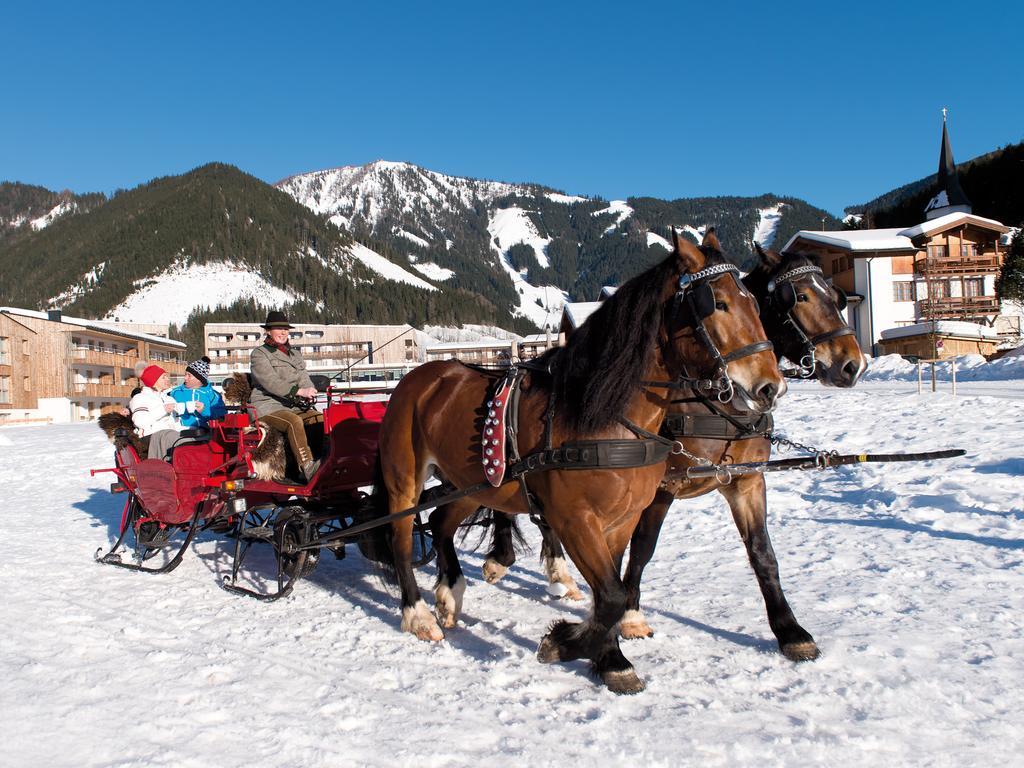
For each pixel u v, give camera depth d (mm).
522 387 4668
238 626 5457
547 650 4543
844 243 40406
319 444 7047
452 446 5078
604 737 3609
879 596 5406
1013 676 4066
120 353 59969
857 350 5094
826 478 10070
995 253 39375
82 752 3527
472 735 3666
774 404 3881
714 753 3441
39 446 24250
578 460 4160
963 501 7891
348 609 5898
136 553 7809
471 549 8195
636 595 5031
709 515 8578
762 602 5520
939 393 18453
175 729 3752
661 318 4156
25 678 4422
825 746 3447
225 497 6613
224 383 7141
